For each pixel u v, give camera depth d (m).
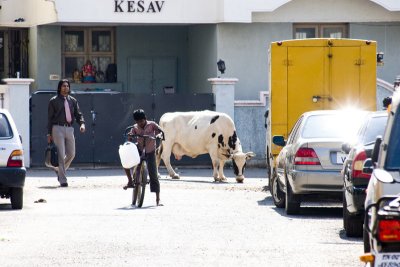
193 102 54.00
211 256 22.16
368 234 15.88
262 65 59.47
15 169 31.95
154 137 33.53
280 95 39.62
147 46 66.31
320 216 30.67
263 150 54.47
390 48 60.31
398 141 16.16
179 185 42.62
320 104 39.84
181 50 66.62
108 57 65.81
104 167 53.50
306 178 29.88
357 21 60.06
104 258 21.91
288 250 23.09
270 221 29.06
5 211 31.78
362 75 40.06
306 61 39.78
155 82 66.56
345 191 25.86
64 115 41.53
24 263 21.31
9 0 65.69
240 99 59.19
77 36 65.12
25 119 52.16
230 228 27.22
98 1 58.16
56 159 41.41
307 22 59.75
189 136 46.00
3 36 66.62
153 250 23.06
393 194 15.95
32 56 65.44
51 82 64.25
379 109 53.56
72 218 29.62
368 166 23.91
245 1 57.81
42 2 61.25
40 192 38.94
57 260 21.69
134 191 33.38
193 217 29.88
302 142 30.27
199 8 58.94
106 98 53.41
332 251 22.97
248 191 39.91
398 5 58.94
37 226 27.70
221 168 45.38
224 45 59.03
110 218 29.58
